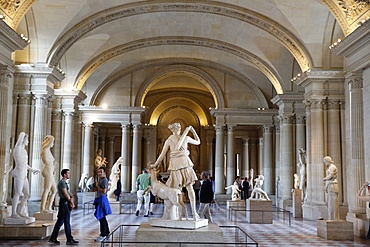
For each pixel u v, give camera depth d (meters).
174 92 37.75
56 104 24.86
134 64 29.86
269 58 24.34
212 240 9.41
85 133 30.14
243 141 38.38
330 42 18.89
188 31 23.64
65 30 18.94
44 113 18.94
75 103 25.22
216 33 23.59
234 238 12.58
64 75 20.61
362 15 13.96
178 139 10.60
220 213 21.73
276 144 30.30
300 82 20.22
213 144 37.47
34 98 18.81
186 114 38.53
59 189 11.11
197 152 37.91
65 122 24.86
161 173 35.88
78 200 25.75
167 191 10.16
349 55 14.49
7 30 12.61
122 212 21.38
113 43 24.08
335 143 19.05
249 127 37.62
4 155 13.41
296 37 19.23
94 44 23.53
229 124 30.75
